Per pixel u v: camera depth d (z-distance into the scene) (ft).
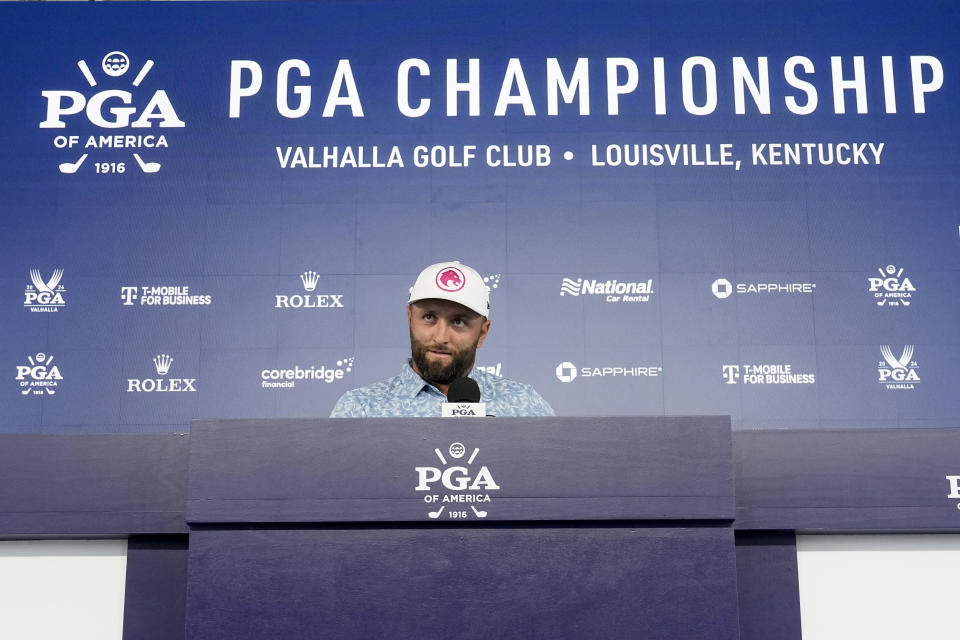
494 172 18.47
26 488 8.41
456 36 18.90
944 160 18.39
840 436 8.63
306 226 18.26
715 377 17.79
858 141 18.48
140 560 8.58
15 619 8.56
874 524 8.46
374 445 7.95
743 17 18.93
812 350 17.83
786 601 8.58
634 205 18.35
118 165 18.35
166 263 18.04
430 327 13.15
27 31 18.79
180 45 18.81
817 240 18.19
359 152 18.52
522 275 18.12
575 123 18.62
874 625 8.65
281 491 7.87
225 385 17.70
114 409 17.54
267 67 18.79
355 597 7.75
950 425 17.52
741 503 8.54
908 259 18.07
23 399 17.54
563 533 7.87
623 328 17.95
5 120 18.44
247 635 7.69
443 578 7.79
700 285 18.10
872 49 18.79
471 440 7.96
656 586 7.79
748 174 18.42
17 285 17.89
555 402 17.72
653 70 18.79
